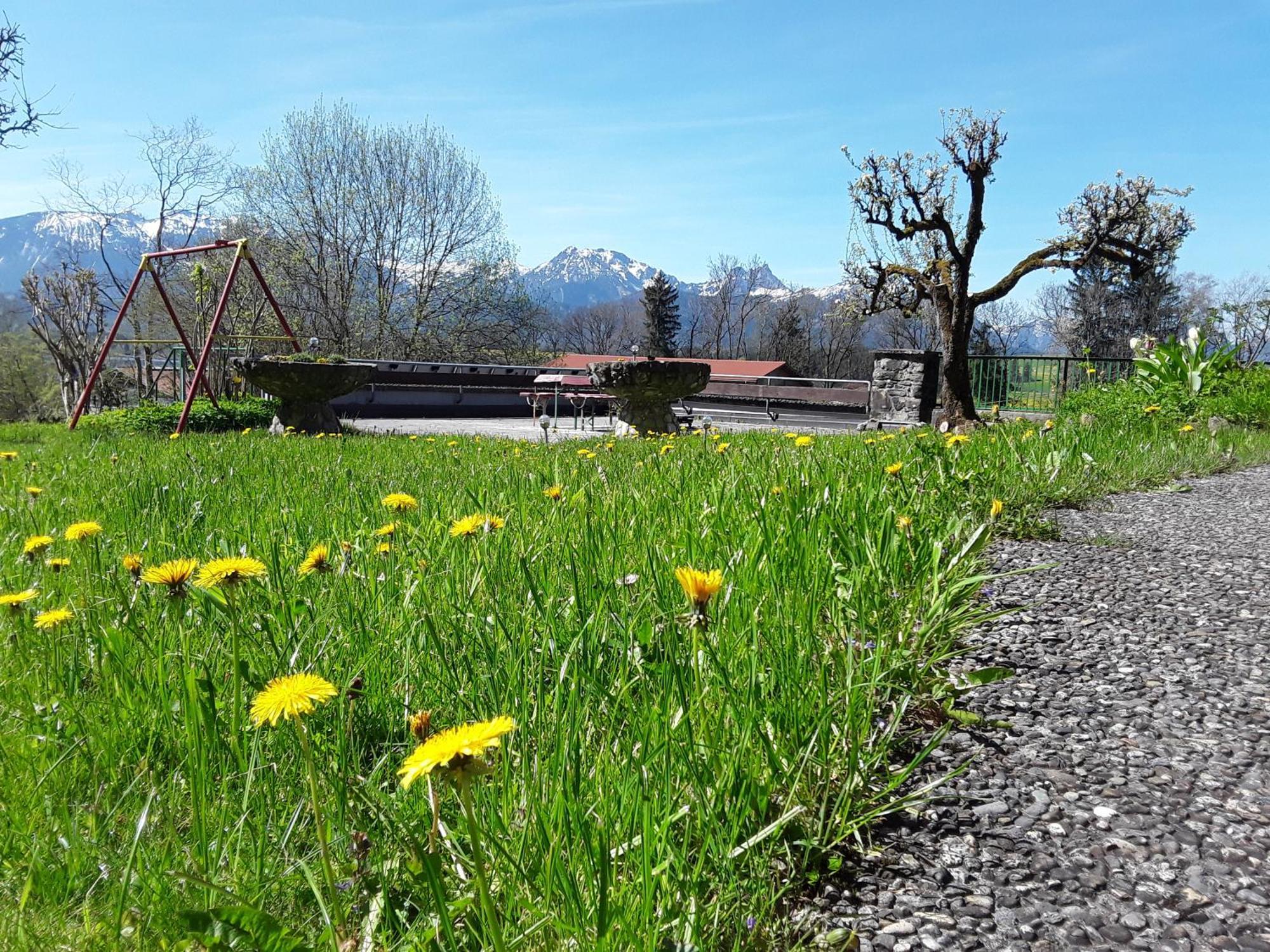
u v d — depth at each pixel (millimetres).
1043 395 16719
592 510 3311
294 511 3799
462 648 2125
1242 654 2846
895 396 15562
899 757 2107
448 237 35000
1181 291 53500
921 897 1574
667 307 71812
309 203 32750
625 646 2039
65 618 2111
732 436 9961
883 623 2602
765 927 1426
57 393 35625
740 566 2598
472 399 24672
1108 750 2174
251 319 30062
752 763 1708
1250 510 5344
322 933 1185
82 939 1249
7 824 1513
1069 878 1640
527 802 1438
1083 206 14086
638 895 1279
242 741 1733
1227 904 1563
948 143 13711
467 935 1246
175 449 8477
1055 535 4457
